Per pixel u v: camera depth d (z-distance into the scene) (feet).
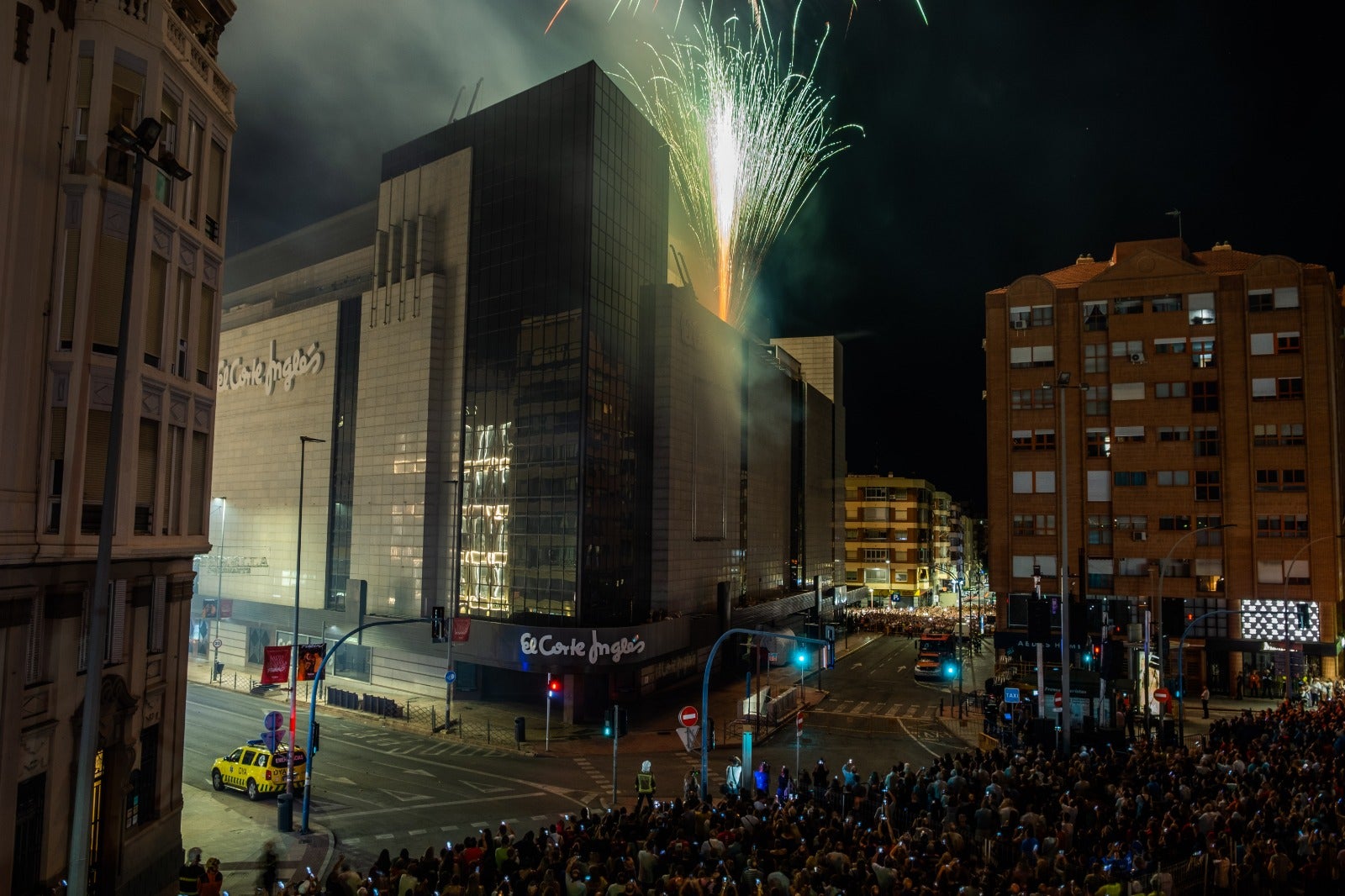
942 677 199.62
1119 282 208.13
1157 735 121.39
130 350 63.46
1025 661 191.52
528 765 121.90
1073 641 102.32
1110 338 207.41
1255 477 193.98
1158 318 204.54
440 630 103.30
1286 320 195.52
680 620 183.01
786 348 372.17
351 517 198.59
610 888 48.24
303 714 154.10
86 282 60.18
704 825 66.13
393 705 154.30
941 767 88.22
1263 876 57.11
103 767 63.62
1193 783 80.84
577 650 153.48
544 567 165.89
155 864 69.87
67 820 58.65
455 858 61.41
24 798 55.42
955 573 454.81
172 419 71.00
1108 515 204.95
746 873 51.93
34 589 56.08
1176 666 193.47
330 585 202.08
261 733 136.26
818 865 52.19
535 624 165.58
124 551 62.90
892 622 318.86
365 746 132.05
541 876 52.26
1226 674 193.26
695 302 205.16
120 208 62.85
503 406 176.24
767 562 265.34
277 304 243.19
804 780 92.99
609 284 175.42
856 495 420.77
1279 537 191.42
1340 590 191.72
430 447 183.52
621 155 182.50
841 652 252.42
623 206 182.80
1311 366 193.16
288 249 250.57
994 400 215.51
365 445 196.44
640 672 174.70
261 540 223.30
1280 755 87.40
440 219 192.65
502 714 158.92
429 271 191.72
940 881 51.85
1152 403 203.31
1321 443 190.80
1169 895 54.03
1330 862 55.31
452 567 179.52
